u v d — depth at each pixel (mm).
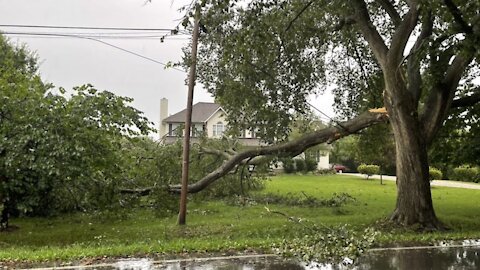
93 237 12148
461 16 9750
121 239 11359
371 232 7281
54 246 10391
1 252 8570
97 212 13648
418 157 12359
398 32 12180
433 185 33531
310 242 7059
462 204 20219
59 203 14359
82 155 11109
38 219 15594
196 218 15617
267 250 8555
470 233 11000
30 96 11391
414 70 13031
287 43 14562
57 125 11008
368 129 17016
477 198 23266
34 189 11586
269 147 15273
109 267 7281
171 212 15078
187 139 14203
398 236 10328
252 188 22406
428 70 11602
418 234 11008
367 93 17219
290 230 11750
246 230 12383
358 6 12906
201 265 7426
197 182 15242
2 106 11086
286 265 7410
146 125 12523
